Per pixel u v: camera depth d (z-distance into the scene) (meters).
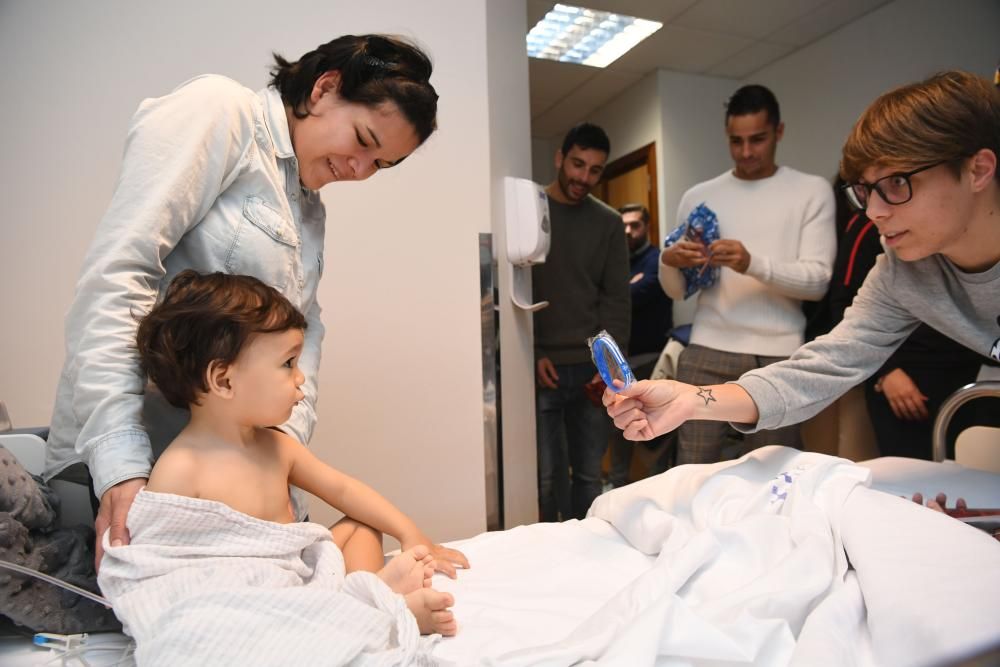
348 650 0.64
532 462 2.13
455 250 1.80
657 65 3.87
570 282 2.38
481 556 1.02
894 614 0.66
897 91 1.01
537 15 3.26
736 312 1.99
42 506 0.84
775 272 1.86
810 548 0.79
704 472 1.09
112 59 1.62
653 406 1.05
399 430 1.77
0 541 0.73
